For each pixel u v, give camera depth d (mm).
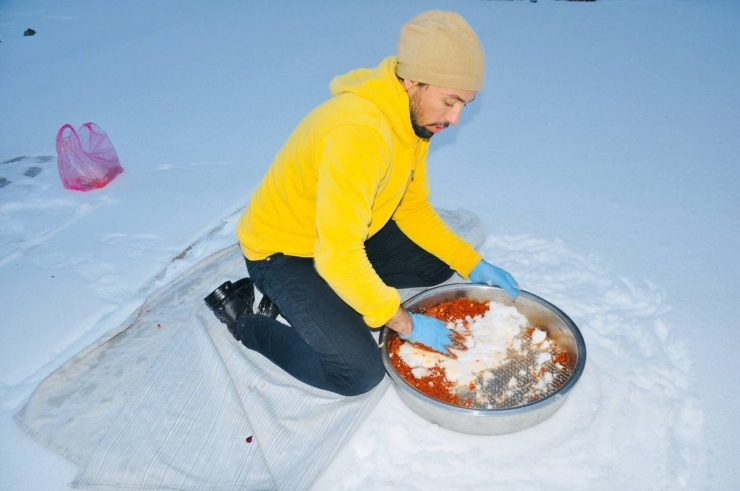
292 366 1626
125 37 5020
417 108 1310
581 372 1506
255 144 3109
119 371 1761
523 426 1512
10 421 1662
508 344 1735
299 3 5473
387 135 1296
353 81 1362
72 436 1584
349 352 1512
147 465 1489
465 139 3055
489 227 2363
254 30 4891
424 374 1671
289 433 1566
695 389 1625
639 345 1782
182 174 2869
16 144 3299
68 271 2254
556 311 1712
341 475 1490
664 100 3301
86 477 1472
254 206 1592
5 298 2135
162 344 1845
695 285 2008
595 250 2203
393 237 1872
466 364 1668
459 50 1194
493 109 3338
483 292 1861
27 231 2518
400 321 1509
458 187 2650
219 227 2449
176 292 2053
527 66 3830
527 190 2598
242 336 1754
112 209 2623
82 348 1884
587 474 1438
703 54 3818
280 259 1580
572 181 2646
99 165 2779
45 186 2838
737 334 1799
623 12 4625
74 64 4480
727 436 1502
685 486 1401
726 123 3029
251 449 1523
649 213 2400
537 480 1438
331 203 1272
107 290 2148
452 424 1523
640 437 1511
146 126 3396
